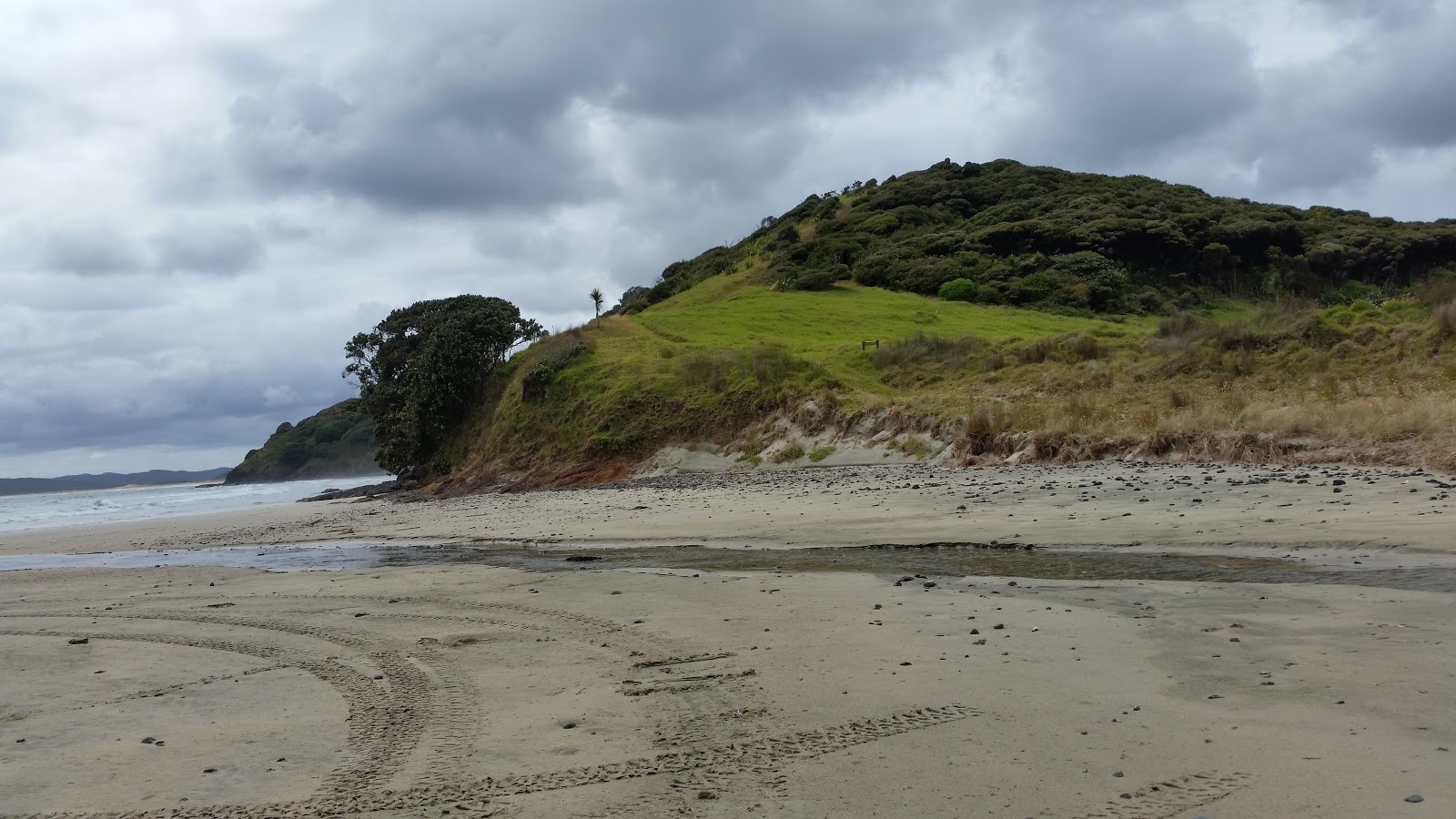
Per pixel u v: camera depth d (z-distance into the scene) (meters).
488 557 18.22
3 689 8.87
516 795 5.52
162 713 7.77
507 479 45.50
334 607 12.49
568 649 9.29
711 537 18.70
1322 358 33.16
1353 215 97.69
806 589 11.73
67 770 6.38
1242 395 28.70
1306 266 82.44
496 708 7.37
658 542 18.80
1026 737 5.88
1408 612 8.37
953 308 68.25
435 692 7.97
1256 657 7.30
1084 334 44.06
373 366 61.41
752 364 44.69
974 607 9.95
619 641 9.48
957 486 22.77
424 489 49.50
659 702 7.25
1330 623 8.16
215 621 11.98
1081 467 24.61
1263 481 17.95
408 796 5.61
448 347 55.66
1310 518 13.85
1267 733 5.64
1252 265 84.50
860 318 62.78
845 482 27.05
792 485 28.02
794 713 6.71
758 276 89.81
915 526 17.38
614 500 29.33
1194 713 6.09
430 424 56.16
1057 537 14.77
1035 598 10.28
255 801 5.67
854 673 7.64
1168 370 36.19
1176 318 44.03
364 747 6.58
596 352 52.59
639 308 94.31
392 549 21.42
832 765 5.66
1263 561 11.75
